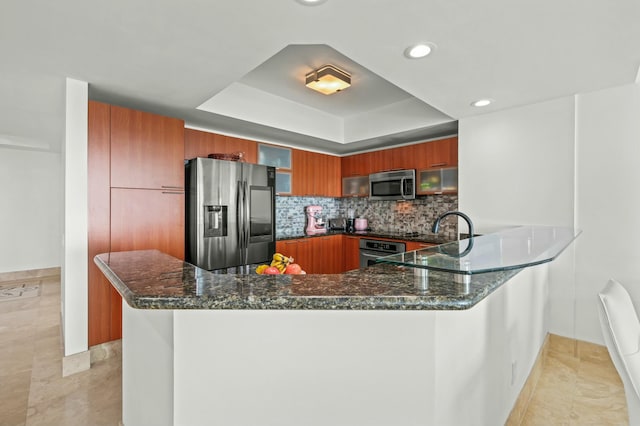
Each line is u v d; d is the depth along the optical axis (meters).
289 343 1.02
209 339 1.03
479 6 1.39
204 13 1.45
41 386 2.08
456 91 2.44
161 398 1.15
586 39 1.67
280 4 1.38
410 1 1.36
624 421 1.77
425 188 3.90
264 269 1.66
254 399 1.03
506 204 2.88
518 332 1.81
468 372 1.23
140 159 2.56
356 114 4.16
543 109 2.67
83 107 2.26
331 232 4.74
